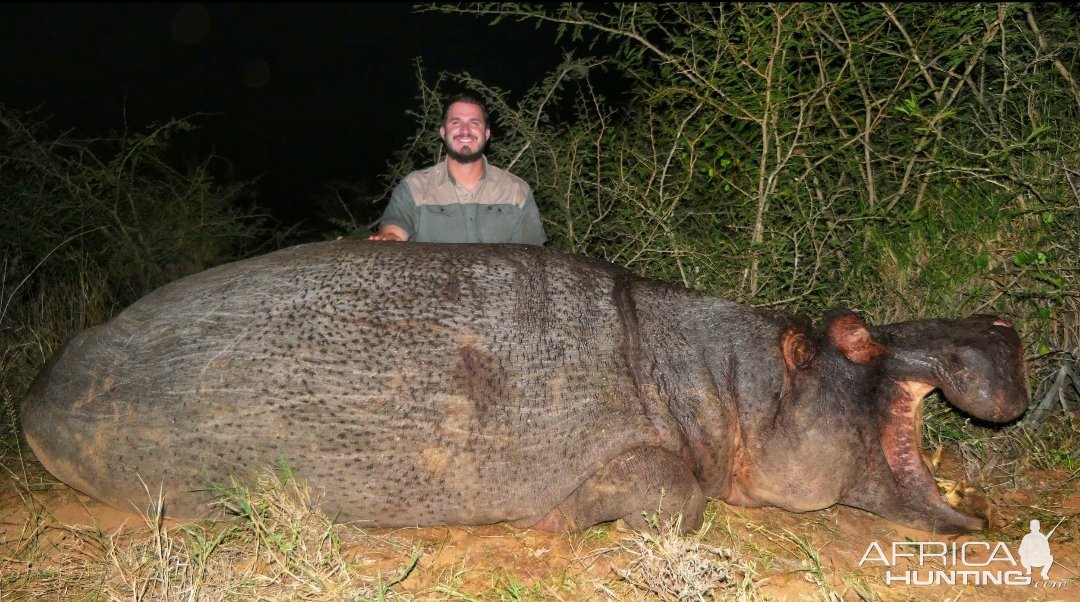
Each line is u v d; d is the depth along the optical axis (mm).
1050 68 3629
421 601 2244
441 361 2438
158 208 5016
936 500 2623
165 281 4734
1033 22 3436
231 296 2527
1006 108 3629
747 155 3842
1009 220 3367
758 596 2215
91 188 4691
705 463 2609
